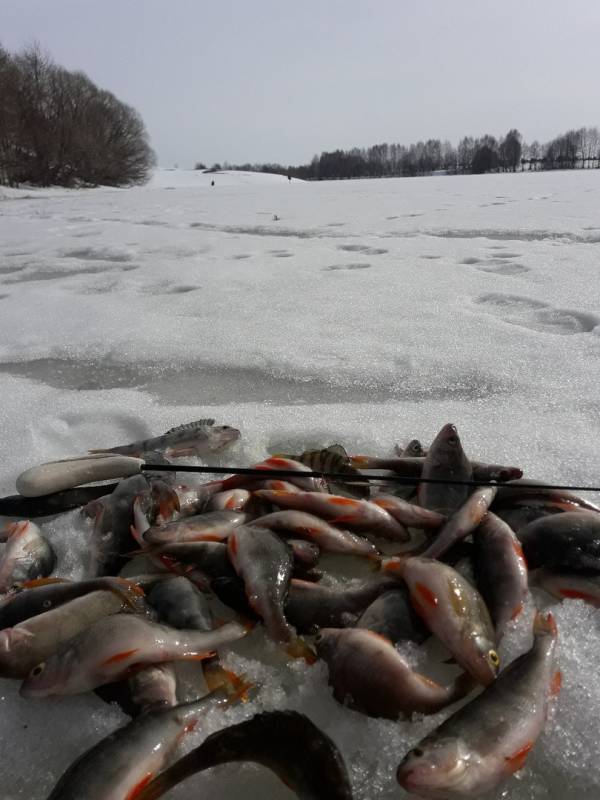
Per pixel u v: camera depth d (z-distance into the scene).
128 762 0.31
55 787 0.30
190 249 2.21
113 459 0.61
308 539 0.48
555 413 0.73
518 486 0.52
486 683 0.35
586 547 0.44
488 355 0.93
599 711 0.34
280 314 1.24
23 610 0.43
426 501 0.53
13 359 1.04
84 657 0.36
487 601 0.42
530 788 0.32
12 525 0.52
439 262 1.74
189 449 0.67
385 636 0.39
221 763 0.32
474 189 5.29
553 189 4.80
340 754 0.31
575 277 1.42
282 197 5.23
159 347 1.04
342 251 2.07
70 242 2.48
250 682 0.37
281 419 0.75
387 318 1.17
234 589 0.43
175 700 0.36
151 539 0.47
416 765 0.29
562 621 0.41
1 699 0.38
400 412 0.76
